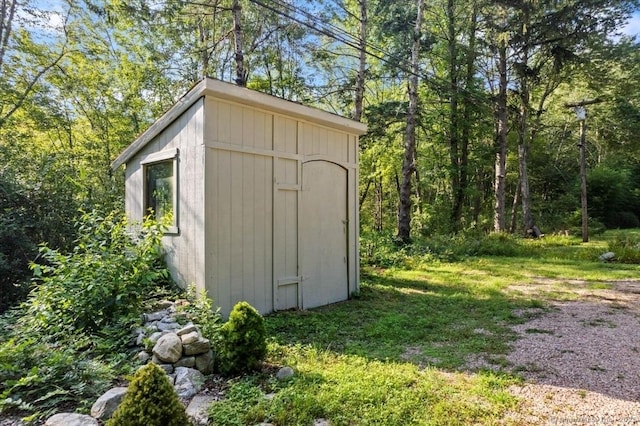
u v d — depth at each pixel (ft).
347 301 19.65
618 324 14.99
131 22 33.37
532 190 79.15
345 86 42.11
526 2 40.34
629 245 34.40
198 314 12.27
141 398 5.88
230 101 15.14
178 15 29.99
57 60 39.58
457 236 42.98
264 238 16.42
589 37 43.16
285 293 17.30
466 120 50.26
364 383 9.30
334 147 19.71
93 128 44.98
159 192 17.31
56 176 23.94
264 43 43.21
